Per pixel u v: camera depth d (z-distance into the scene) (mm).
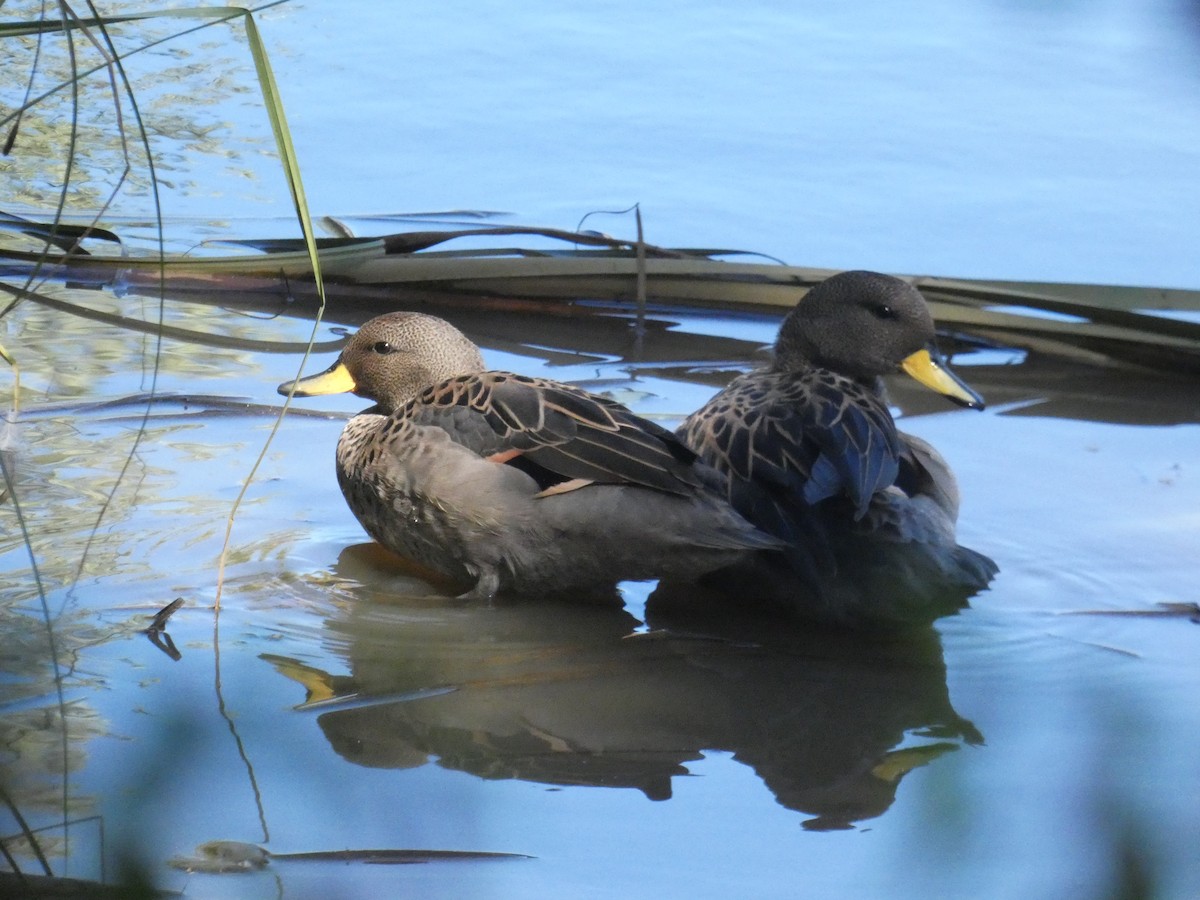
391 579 9969
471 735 7922
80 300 13938
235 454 11234
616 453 9469
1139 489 11203
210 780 7289
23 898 6062
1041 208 15789
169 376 12414
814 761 7766
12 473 10523
